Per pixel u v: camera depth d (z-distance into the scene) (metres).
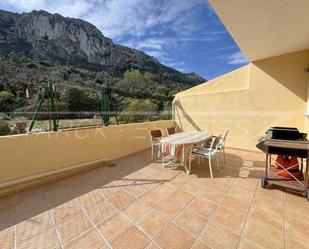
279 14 2.54
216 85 5.81
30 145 3.13
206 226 2.01
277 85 4.61
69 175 3.55
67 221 2.16
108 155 4.44
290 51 4.23
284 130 2.81
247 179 3.24
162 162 4.33
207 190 2.85
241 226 2.00
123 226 2.05
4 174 2.88
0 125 3.30
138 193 2.80
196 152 3.59
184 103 6.71
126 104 5.70
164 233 1.92
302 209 2.29
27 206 2.50
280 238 1.81
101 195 2.77
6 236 1.94
